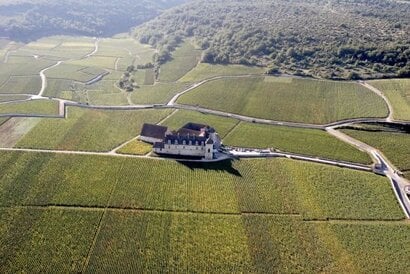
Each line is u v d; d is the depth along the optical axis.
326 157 165.88
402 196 142.00
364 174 153.50
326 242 118.94
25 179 144.88
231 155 165.50
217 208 132.25
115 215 127.50
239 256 112.69
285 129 191.62
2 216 125.56
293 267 109.75
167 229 122.06
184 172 152.00
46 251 112.50
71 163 156.25
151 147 170.75
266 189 143.12
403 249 117.19
